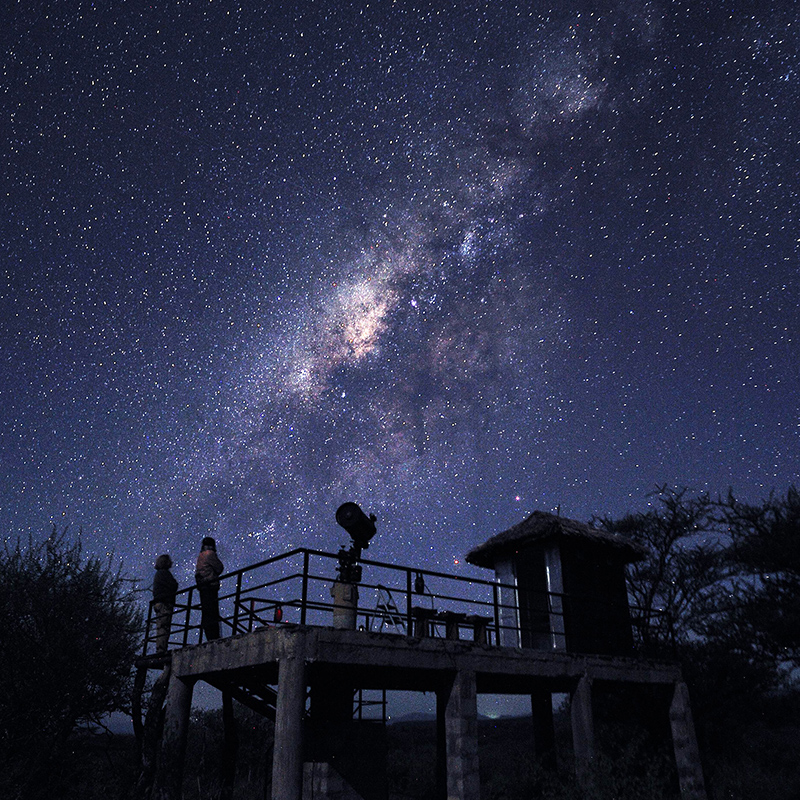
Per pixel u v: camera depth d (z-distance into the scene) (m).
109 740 13.10
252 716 19.86
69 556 13.16
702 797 12.38
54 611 12.52
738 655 16.78
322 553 8.68
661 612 14.27
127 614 13.52
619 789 10.69
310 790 9.53
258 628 8.67
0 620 12.09
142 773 10.82
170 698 10.39
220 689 11.37
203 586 10.58
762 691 16.73
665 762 14.34
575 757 11.04
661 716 16.39
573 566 13.59
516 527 14.53
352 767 9.95
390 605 9.83
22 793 11.02
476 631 11.34
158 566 12.43
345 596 9.99
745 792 15.16
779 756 17.00
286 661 7.96
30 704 11.81
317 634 8.20
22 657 12.17
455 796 9.00
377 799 10.06
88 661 12.58
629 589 18.28
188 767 17.70
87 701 12.60
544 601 13.62
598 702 17.31
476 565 15.19
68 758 12.48
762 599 17.05
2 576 12.54
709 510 18.53
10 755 11.55
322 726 9.98
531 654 10.72
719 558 18.09
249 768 17.64
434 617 10.51
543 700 14.72
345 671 10.43
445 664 9.47
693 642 17.88
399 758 24.17
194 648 10.21
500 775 12.80
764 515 17.34
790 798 14.70
